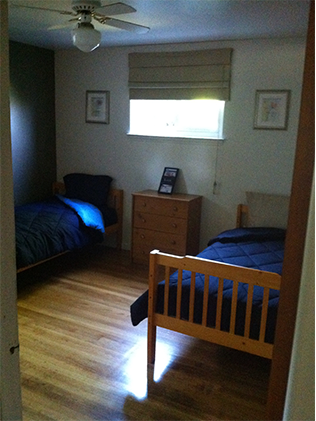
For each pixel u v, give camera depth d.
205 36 3.77
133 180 4.70
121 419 2.07
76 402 2.19
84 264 4.34
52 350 2.68
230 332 2.25
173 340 2.87
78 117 4.91
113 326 3.03
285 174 3.92
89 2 2.38
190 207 4.03
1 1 0.83
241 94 3.97
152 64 4.29
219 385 2.37
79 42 2.56
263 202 3.87
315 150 0.70
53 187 5.12
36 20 3.33
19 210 3.98
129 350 2.71
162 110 4.45
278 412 0.88
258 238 3.50
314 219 0.69
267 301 2.10
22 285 3.73
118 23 2.69
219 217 4.29
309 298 0.69
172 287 2.43
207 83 4.05
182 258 2.29
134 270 4.20
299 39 3.65
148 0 2.64
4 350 0.98
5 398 1.01
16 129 4.51
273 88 3.83
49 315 3.17
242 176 4.11
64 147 5.09
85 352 2.67
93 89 4.75
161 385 2.35
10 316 0.99
